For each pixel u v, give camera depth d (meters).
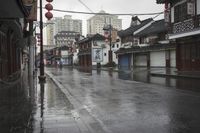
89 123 9.34
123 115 10.64
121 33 69.19
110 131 8.34
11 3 12.46
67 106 12.27
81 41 93.62
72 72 50.94
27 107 11.73
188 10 30.98
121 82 25.86
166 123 9.14
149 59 55.22
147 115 10.49
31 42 29.61
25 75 34.38
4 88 18.81
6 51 22.69
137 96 15.75
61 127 8.44
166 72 35.25
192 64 33.44
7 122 8.95
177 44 35.88
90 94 17.28
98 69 62.28
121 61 68.00
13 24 20.97
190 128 8.44
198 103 12.80
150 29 57.09
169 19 35.97
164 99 14.31
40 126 8.51
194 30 30.77
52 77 35.06
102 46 83.31
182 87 19.84
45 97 15.22
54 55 128.12
